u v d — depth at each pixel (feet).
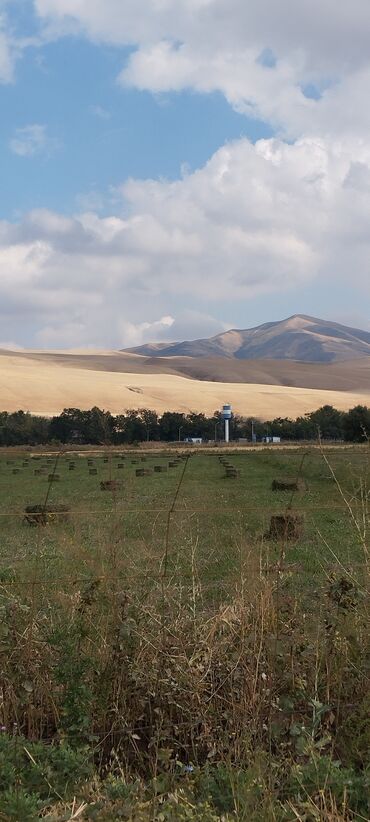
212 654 18.08
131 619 17.99
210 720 16.92
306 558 33.45
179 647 18.12
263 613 18.10
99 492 95.04
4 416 364.38
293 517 40.86
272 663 17.26
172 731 16.89
